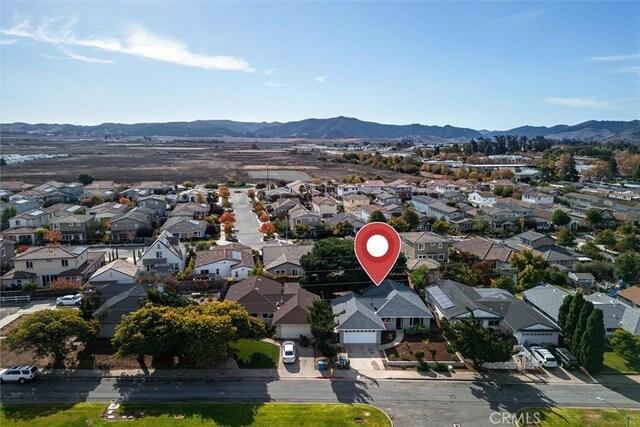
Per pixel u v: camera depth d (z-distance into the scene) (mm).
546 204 106000
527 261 59406
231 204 111000
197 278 57500
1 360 37719
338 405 32125
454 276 56594
